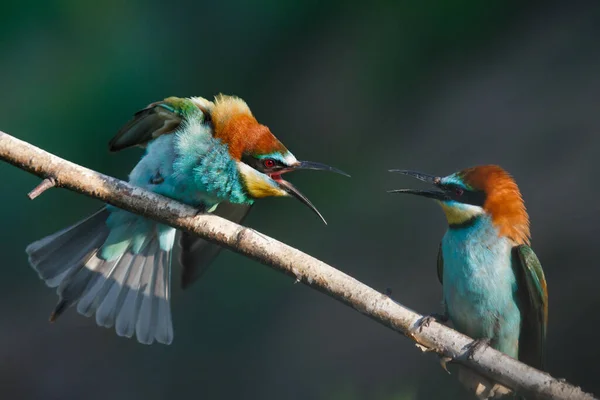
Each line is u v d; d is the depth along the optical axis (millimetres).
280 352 12438
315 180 12914
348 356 12117
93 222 7723
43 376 13117
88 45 12422
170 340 7832
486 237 7547
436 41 12992
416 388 11422
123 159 12109
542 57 12633
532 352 7762
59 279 7660
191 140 7527
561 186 11875
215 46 12977
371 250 12531
